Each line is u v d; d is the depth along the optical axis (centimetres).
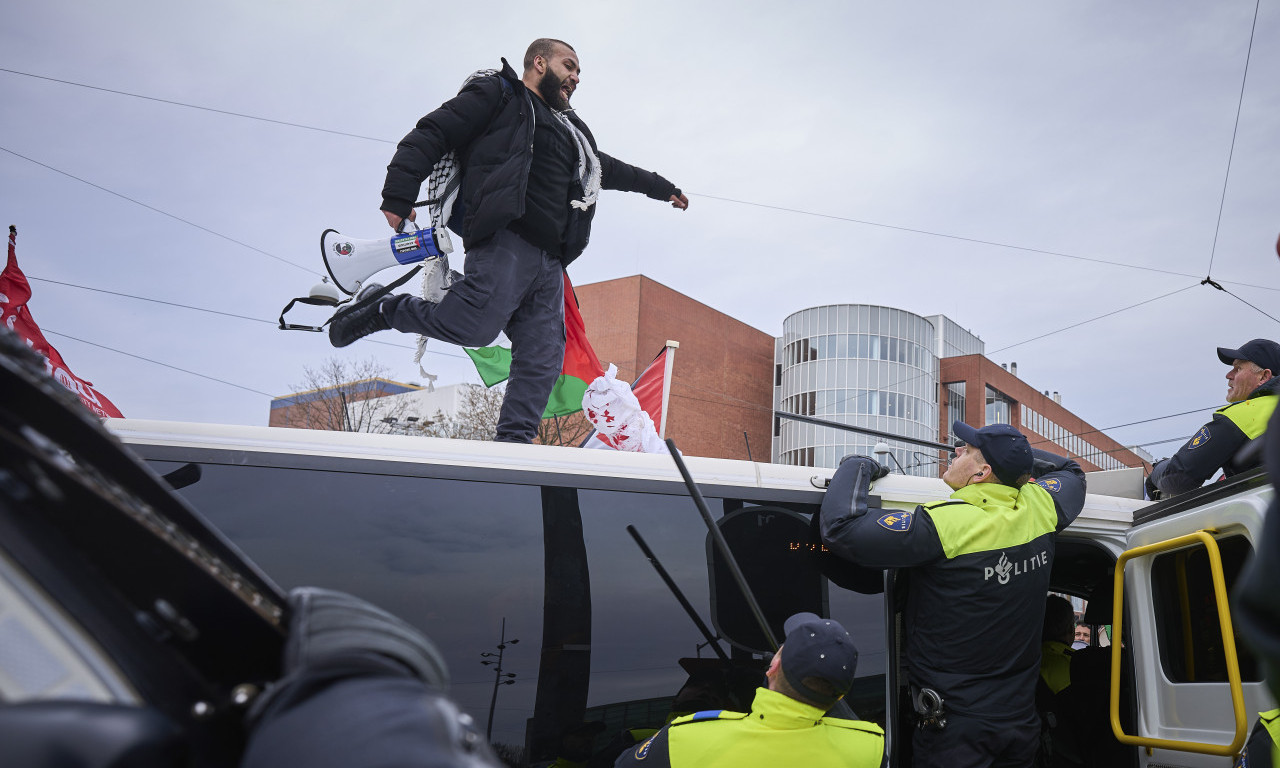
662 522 317
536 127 400
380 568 289
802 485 338
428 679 79
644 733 294
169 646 68
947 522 320
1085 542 376
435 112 378
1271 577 83
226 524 285
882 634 332
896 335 7112
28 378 68
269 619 71
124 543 66
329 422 4328
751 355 7069
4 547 63
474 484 304
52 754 55
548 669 292
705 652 306
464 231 397
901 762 339
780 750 275
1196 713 322
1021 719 323
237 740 68
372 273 405
